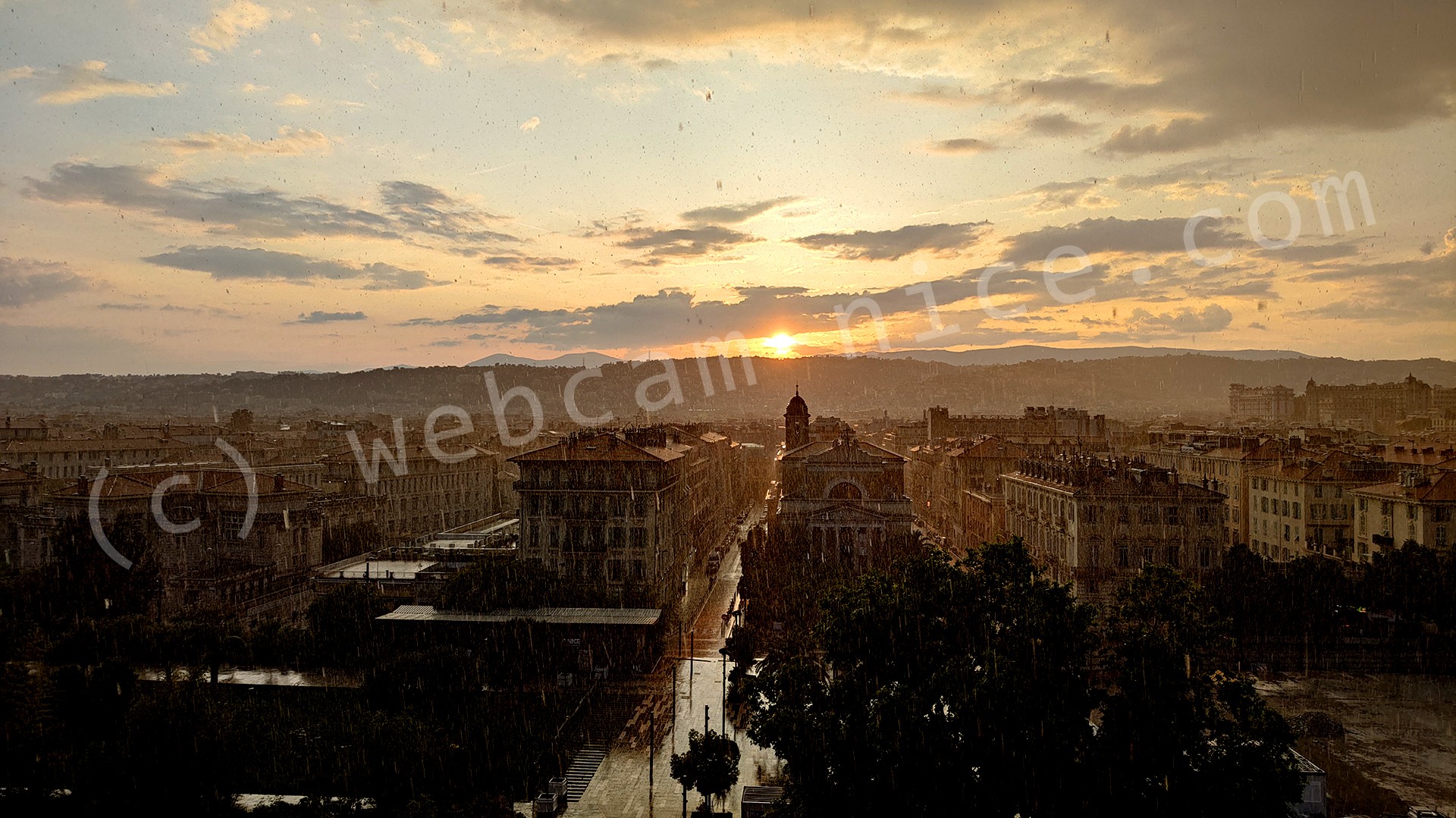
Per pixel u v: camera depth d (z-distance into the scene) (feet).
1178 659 144.46
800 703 164.35
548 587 305.32
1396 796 197.88
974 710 141.38
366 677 235.81
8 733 180.96
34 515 384.47
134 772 169.17
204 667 269.85
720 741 189.88
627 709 258.16
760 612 312.29
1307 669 292.20
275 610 362.53
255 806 189.26
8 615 265.13
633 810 195.72
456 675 232.94
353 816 174.81
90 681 215.10
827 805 145.79
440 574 345.31
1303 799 163.22
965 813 140.97
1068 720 144.36
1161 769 139.44
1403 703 258.98
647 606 326.65
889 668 161.79
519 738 227.20
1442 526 317.22
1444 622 286.46
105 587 310.04
